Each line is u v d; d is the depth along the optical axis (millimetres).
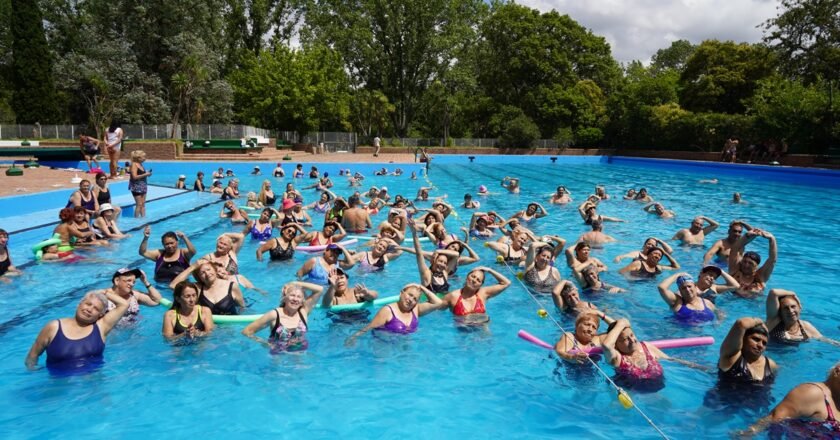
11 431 4176
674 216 14719
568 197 17297
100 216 11031
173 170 27406
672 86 44500
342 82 48719
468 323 6598
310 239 10211
